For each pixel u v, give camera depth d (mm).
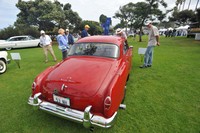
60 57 7863
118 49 2744
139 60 6477
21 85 3828
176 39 18516
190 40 16422
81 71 2178
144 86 3623
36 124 2297
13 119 2412
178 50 9328
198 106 2732
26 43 13242
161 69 5000
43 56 8289
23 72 5035
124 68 2496
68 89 1953
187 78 4105
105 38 3053
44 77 2350
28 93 3350
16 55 5242
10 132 2131
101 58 2604
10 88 3635
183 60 6316
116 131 2135
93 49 2818
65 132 2127
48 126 2252
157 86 3613
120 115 2490
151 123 2287
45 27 19734
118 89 2000
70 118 1898
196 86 3570
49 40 6414
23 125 2271
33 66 5875
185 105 2771
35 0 19234
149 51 5043
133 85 3688
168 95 3160
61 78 2109
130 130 2148
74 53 2932
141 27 18094
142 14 17594
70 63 2521
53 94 2078
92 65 2346
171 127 2191
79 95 1896
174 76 4285
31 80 4207
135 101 2930
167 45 12141
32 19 19125
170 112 2561
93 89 1881
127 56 3293
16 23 21109
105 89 1884
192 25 23109
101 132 2117
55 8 19000
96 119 1783
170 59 6562
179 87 3535
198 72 4602
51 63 6391
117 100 1971
